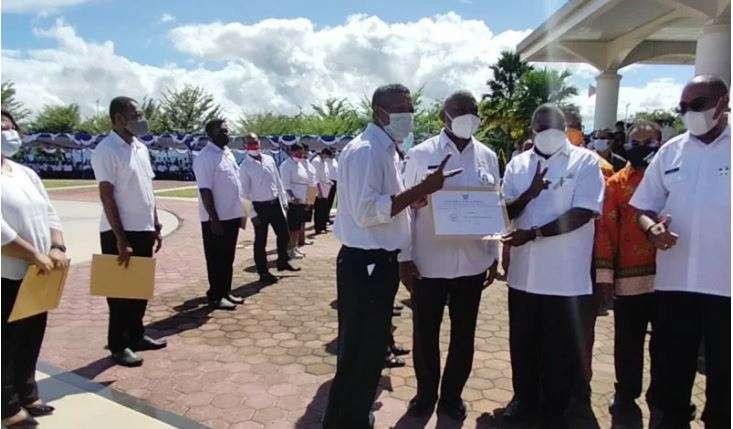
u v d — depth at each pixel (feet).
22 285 8.87
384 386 11.80
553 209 9.46
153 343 13.88
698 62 25.70
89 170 102.22
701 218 8.41
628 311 10.46
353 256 8.77
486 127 53.93
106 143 11.94
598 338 14.83
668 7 27.94
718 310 8.44
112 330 12.73
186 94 154.20
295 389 11.61
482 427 10.07
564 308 9.61
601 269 10.30
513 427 10.06
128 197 12.26
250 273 22.79
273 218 22.30
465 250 9.86
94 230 34.47
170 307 17.62
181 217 42.63
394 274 8.99
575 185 9.36
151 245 12.95
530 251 9.73
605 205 10.25
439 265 9.90
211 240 17.10
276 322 16.11
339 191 8.98
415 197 8.21
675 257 8.82
